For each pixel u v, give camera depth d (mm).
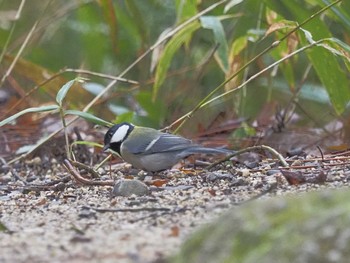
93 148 11758
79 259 5406
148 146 9906
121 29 16219
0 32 15641
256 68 14320
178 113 13883
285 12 11234
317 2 10688
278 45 10867
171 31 11883
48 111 10219
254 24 12555
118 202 7797
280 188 7973
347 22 10594
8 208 7973
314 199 4934
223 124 12797
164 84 15273
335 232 4660
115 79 11609
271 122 12867
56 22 16453
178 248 5289
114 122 12070
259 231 4789
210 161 11172
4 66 14773
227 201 7352
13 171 10891
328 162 9602
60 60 16500
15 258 5551
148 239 5836
